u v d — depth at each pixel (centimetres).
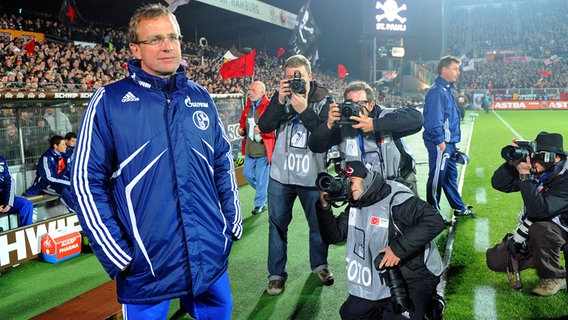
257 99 581
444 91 479
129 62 181
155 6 177
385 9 2173
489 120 2191
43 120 550
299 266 413
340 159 250
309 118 309
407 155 317
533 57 4772
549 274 326
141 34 174
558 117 2308
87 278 410
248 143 599
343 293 352
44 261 454
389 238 229
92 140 170
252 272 402
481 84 3975
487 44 5322
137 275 179
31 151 537
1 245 424
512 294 339
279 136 346
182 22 2397
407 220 226
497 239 465
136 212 175
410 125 287
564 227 313
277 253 353
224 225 196
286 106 330
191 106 185
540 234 317
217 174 203
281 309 328
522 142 279
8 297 372
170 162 177
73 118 586
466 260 411
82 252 482
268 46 3108
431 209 225
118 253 171
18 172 522
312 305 332
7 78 946
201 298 200
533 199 280
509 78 4059
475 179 798
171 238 179
